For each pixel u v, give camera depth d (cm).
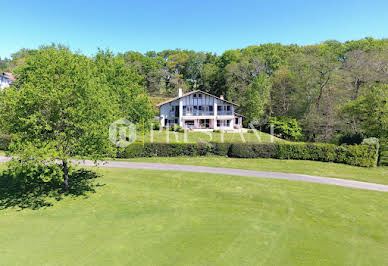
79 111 1313
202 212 1249
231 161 2553
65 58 1481
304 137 4491
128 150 2609
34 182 1703
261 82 5234
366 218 1211
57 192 1521
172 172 2062
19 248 886
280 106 5519
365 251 916
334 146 2561
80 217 1166
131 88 2884
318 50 5953
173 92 7994
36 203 1341
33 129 1291
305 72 4694
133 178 1870
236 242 953
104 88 1658
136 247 905
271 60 6550
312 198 1484
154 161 2495
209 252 877
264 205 1362
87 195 1479
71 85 1386
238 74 6450
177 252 874
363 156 2411
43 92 1288
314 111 4194
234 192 1577
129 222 1118
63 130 1433
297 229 1080
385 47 4519
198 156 2770
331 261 843
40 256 838
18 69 1586
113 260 820
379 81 3891
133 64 8156
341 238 1012
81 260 817
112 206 1311
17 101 1234
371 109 2553
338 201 1439
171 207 1309
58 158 1440
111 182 1758
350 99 4025
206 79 8038
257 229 1070
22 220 1127
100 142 1447
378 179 1959
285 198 1477
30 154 1202
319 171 2181
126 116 2758
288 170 2198
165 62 9144
